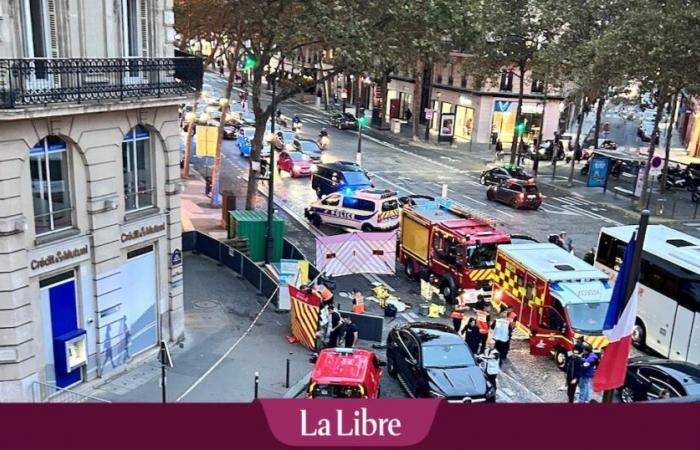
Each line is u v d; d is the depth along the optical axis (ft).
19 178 44.98
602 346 59.82
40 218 47.75
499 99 202.08
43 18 47.03
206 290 77.30
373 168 153.99
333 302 74.95
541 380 61.00
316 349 62.08
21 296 46.01
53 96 45.34
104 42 51.21
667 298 67.26
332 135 200.85
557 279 64.95
